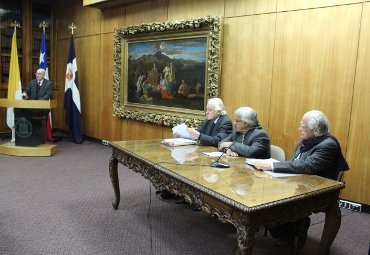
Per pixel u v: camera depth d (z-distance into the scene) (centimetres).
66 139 720
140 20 578
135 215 318
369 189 337
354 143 342
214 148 300
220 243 266
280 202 169
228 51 446
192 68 491
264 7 404
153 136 572
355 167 343
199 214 325
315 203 196
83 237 269
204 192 185
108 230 284
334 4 346
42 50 680
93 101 699
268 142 275
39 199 352
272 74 401
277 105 399
